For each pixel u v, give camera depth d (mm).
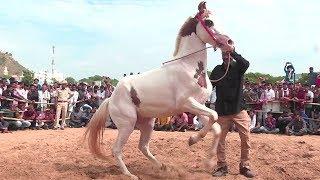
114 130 15352
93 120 8023
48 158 9086
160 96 7566
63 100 16531
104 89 18250
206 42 7547
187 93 7414
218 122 7809
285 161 9133
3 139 12352
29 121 16188
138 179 7574
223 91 7707
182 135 12836
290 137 13281
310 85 17688
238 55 7582
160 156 9438
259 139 11461
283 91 16266
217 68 7824
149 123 8133
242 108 7727
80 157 9203
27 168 8188
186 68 7473
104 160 8664
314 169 8547
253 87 16703
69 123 17781
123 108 7734
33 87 17359
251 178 7734
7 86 16250
